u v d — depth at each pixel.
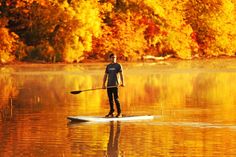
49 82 73.19
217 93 62.75
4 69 92.50
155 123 43.09
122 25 120.56
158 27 126.88
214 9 140.50
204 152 32.78
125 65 106.88
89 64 106.31
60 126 41.66
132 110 50.09
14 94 61.06
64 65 103.00
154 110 49.97
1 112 48.41
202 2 139.25
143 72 90.56
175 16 129.75
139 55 123.81
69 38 108.19
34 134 38.44
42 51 106.69
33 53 106.88
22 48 105.69
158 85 71.00
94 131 39.78
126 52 120.69
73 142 35.88
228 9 142.12
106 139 36.91
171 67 102.56
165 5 128.62
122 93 62.84
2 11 108.06
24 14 108.88
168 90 65.62
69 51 108.25
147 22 125.12
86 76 81.75
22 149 33.81
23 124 42.34
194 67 102.94
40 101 55.62
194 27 138.88
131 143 35.56
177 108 51.09
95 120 44.03
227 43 142.88
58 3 108.62
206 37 140.38
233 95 60.81
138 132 39.34
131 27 122.19
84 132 39.34
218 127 41.06
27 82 73.19
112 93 46.09
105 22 120.81
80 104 53.84
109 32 118.62
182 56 131.38
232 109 50.16
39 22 108.50
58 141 36.19
